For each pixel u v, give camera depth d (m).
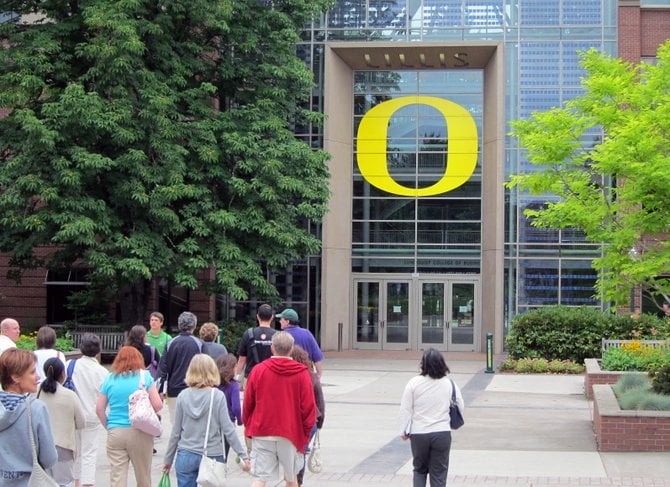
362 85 38.03
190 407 8.85
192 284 27.19
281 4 31.06
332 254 36.09
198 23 29.17
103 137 26.72
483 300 36.59
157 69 28.27
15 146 26.44
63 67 26.91
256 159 28.38
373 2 36.09
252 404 9.33
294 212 29.69
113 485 9.47
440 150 37.47
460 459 13.21
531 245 35.19
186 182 28.25
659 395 15.01
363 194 37.69
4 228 27.25
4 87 26.38
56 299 34.41
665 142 20.70
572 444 14.59
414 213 37.44
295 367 9.29
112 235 26.66
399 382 24.98
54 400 9.02
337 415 18.27
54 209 25.88
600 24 35.19
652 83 22.52
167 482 8.91
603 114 22.36
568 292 35.00
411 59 36.62
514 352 29.02
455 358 33.47
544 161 23.11
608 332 28.41
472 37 35.72
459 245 37.06
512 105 35.38
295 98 31.25
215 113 28.86
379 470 12.44
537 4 35.53
